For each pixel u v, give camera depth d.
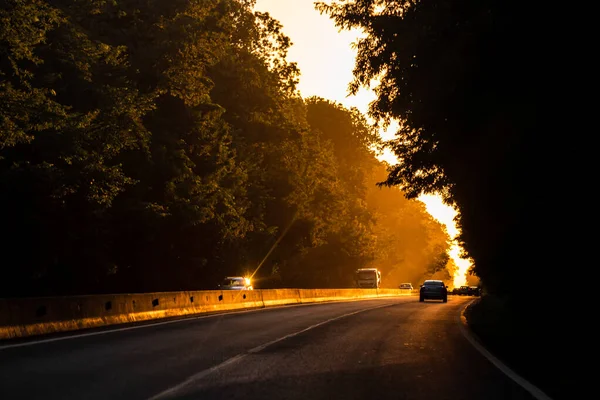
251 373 10.09
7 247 30.20
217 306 29.19
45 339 14.66
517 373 10.62
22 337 14.85
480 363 11.88
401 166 20.56
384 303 44.44
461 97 14.88
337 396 8.20
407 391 8.66
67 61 29.66
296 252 64.69
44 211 29.62
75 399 7.77
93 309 18.58
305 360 11.77
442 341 16.11
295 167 59.09
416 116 16.70
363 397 8.16
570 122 12.84
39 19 23.78
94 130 29.44
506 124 14.47
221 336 16.42
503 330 19.91
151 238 37.38
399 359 12.16
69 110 30.17
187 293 26.22
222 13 41.50
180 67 36.47
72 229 32.16
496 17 12.26
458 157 18.38
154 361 11.38
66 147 27.75
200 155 41.34
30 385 8.66
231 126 49.22
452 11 13.32
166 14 38.09
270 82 53.22
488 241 25.80
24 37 22.53
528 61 12.70
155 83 37.19
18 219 28.92
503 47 12.88
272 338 16.03
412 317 26.53
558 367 11.34
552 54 12.12
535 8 11.62
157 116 39.62
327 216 70.31
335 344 14.70
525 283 22.58
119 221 36.22
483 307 38.56
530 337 17.41
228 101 51.06
